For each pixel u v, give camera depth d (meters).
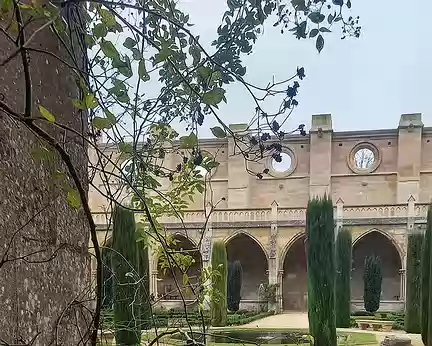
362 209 37.09
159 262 4.20
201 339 2.63
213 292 4.41
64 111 2.49
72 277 2.48
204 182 3.83
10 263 1.94
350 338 19.75
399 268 39.22
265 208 37.81
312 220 14.93
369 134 42.34
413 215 35.94
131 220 12.46
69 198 1.92
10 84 2.05
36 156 1.87
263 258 41.53
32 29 2.23
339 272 26.25
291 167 42.97
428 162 41.09
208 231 36.88
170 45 2.61
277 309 36.31
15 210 2.00
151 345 2.26
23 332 2.00
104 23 2.03
